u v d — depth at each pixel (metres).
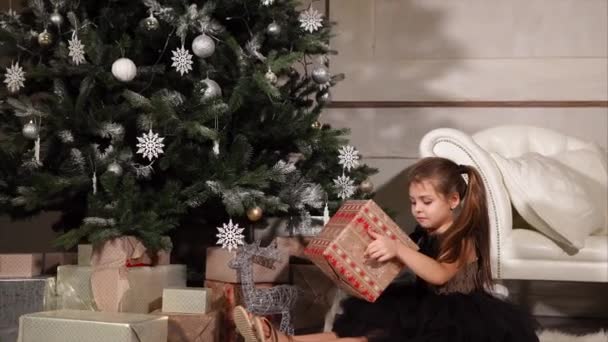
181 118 2.40
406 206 3.70
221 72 2.59
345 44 3.77
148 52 2.65
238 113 2.66
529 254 2.68
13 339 2.18
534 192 2.74
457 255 2.00
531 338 1.93
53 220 3.69
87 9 2.65
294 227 2.77
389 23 3.75
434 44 3.72
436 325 1.88
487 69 3.69
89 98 2.49
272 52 2.55
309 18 2.66
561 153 3.16
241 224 2.96
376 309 2.01
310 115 2.63
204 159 2.51
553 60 3.65
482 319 1.89
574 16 3.64
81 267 2.25
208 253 2.48
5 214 2.62
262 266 2.38
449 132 2.78
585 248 2.66
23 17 2.67
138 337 1.80
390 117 3.74
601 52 3.62
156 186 2.68
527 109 3.65
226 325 2.35
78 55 2.34
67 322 1.83
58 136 2.41
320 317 2.69
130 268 2.23
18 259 2.27
